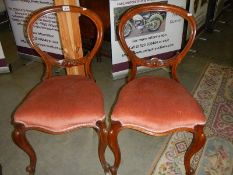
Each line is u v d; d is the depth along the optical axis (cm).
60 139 174
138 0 193
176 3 209
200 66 252
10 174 151
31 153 138
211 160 156
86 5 228
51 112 122
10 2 229
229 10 388
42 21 222
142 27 205
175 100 125
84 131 180
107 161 158
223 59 266
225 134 174
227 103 201
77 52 175
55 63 146
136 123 120
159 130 119
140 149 165
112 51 212
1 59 238
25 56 268
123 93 133
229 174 148
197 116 119
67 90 134
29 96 135
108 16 228
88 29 232
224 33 323
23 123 123
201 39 306
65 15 157
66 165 156
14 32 253
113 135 125
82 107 124
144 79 142
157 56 228
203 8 278
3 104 206
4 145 170
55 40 228
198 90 216
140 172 151
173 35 222
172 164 155
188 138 171
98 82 230
